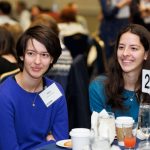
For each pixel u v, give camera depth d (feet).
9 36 11.23
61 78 13.05
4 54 11.08
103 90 8.47
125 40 8.11
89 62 16.05
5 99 7.57
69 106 12.64
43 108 7.88
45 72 7.75
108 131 6.82
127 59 8.09
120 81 8.38
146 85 7.79
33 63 7.50
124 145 6.78
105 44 17.03
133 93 8.32
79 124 12.44
